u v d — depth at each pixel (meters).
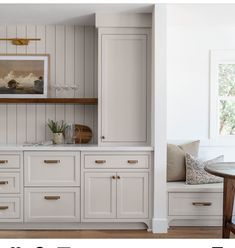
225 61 4.10
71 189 3.38
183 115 4.09
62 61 3.94
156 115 3.27
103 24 3.50
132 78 3.54
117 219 3.38
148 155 3.35
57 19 3.70
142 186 3.37
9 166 3.38
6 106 3.93
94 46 3.95
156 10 3.22
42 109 3.95
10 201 3.39
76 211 3.39
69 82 3.95
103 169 3.37
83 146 3.50
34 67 3.93
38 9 3.35
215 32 4.07
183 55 4.07
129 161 3.35
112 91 3.54
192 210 3.43
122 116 3.55
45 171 3.38
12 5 3.23
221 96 4.15
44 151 3.38
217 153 4.08
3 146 3.44
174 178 3.72
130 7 3.32
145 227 3.44
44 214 3.40
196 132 4.09
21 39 3.82
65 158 3.38
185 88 4.08
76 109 3.96
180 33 4.06
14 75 3.92
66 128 3.91
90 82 3.96
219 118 4.16
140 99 3.54
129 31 3.52
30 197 3.39
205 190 3.42
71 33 3.94
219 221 3.47
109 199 3.38
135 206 3.37
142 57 3.53
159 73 3.25
